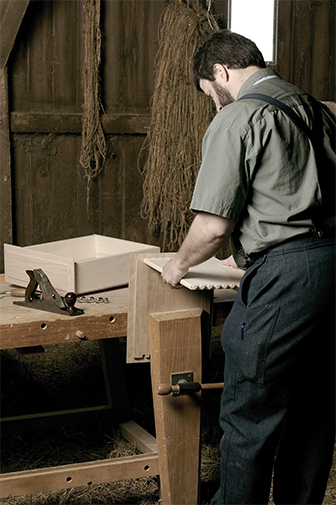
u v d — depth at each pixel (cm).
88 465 183
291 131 152
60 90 337
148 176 356
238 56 169
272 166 150
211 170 150
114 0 342
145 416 267
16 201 334
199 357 180
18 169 331
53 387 287
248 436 159
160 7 354
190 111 337
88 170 351
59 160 343
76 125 341
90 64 335
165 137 343
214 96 180
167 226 362
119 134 357
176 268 164
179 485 183
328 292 154
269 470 165
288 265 152
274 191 151
